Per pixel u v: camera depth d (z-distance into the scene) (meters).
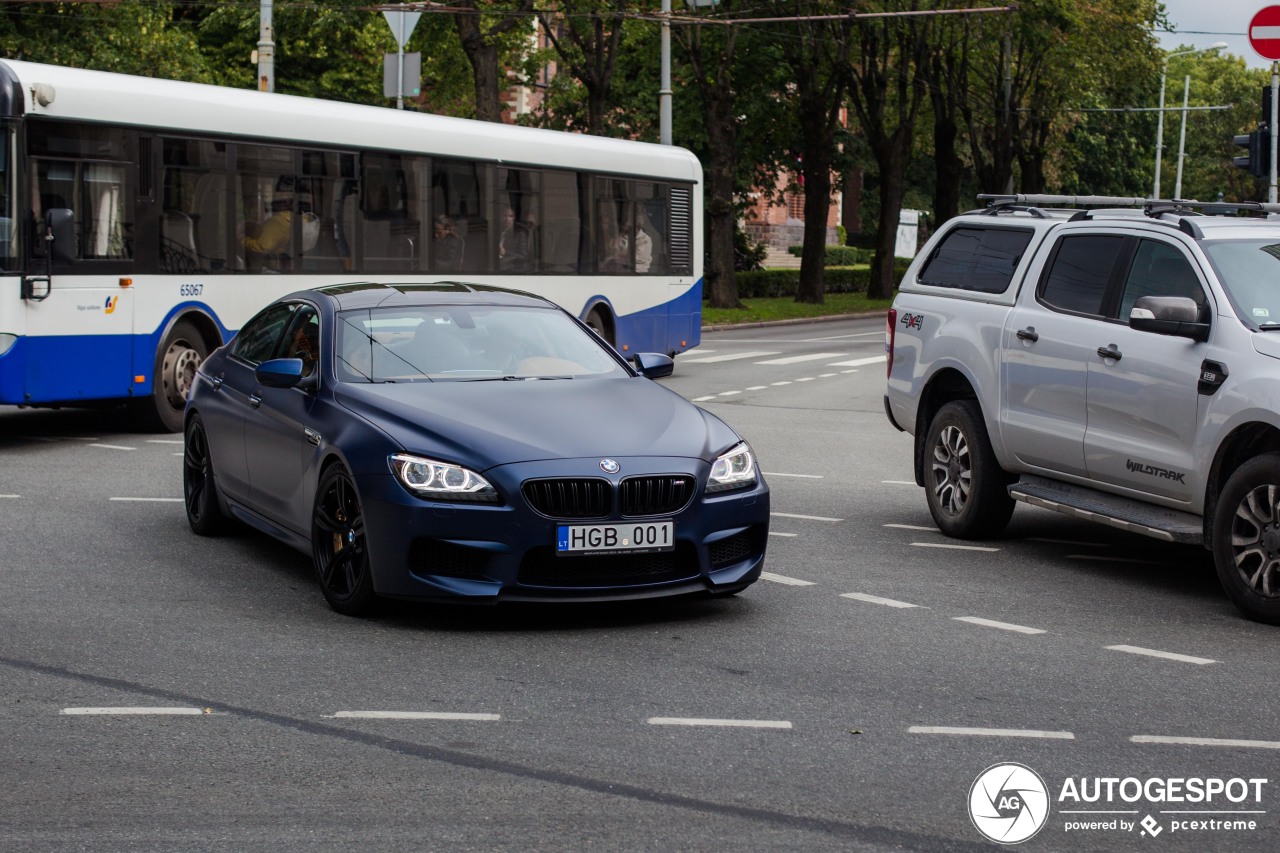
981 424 9.85
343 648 6.92
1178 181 69.94
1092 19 48.50
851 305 45.31
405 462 7.21
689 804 4.86
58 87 14.19
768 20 31.02
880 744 5.55
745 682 6.40
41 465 12.91
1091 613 7.87
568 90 47.28
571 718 5.84
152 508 10.79
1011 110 49.91
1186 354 8.20
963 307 10.07
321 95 45.00
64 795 4.91
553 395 7.94
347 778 5.10
